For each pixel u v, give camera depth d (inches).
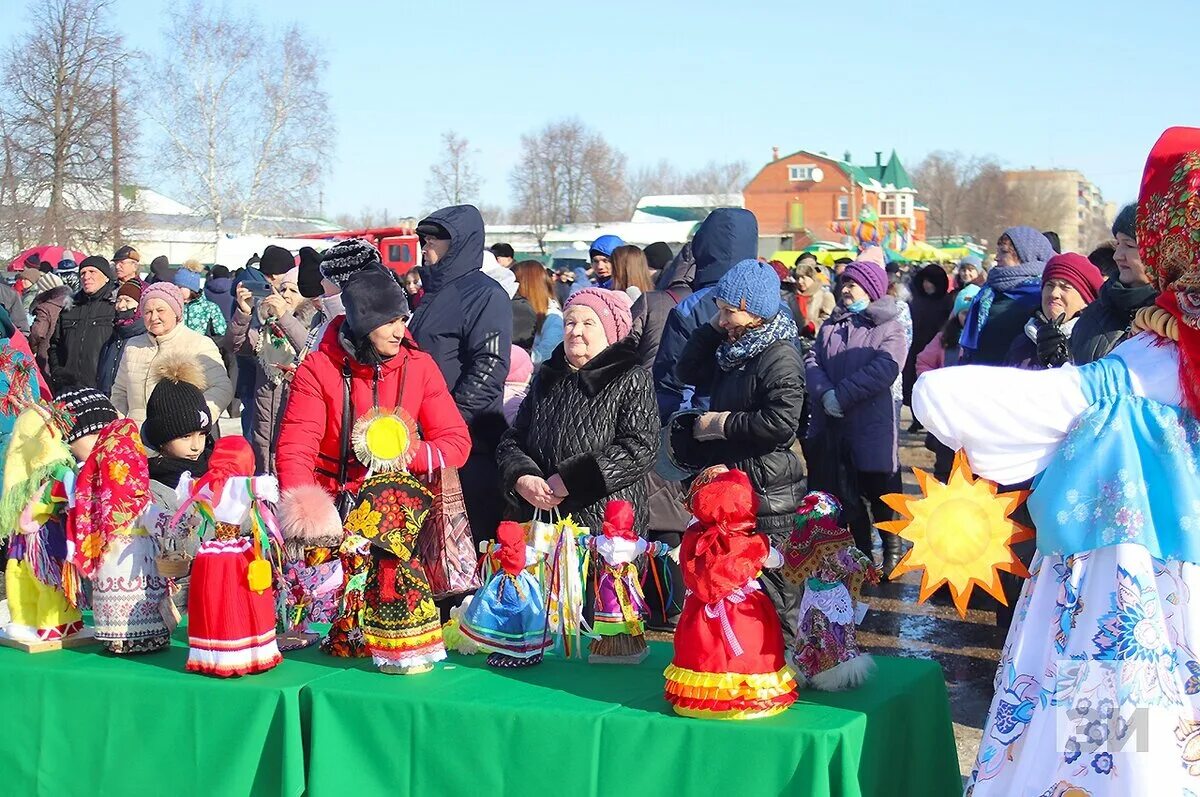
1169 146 129.6
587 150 2393.0
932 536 133.7
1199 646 124.6
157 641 171.5
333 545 158.2
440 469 169.5
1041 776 126.3
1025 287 261.9
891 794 143.8
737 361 192.7
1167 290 129.0
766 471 188.5
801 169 3516.2
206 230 1681.8
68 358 405.1
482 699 145.7
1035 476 142.2
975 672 242.4
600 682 154.5
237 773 152.3
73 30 1224.2
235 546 158.6
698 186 3582.7
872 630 273.0
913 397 132.3
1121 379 129.6
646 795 136.7
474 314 226.2
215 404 284.7
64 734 160.6
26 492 173.9
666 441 196.1
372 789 147.9
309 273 274.7
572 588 166.1
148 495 171.9
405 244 1254.9
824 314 439.5
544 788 140.4
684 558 140.4
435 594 168.9
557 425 181.6
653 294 281.9
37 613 175.9
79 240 1248.2
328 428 172.2
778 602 159.3
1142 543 123.8
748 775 132.5
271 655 160.1
